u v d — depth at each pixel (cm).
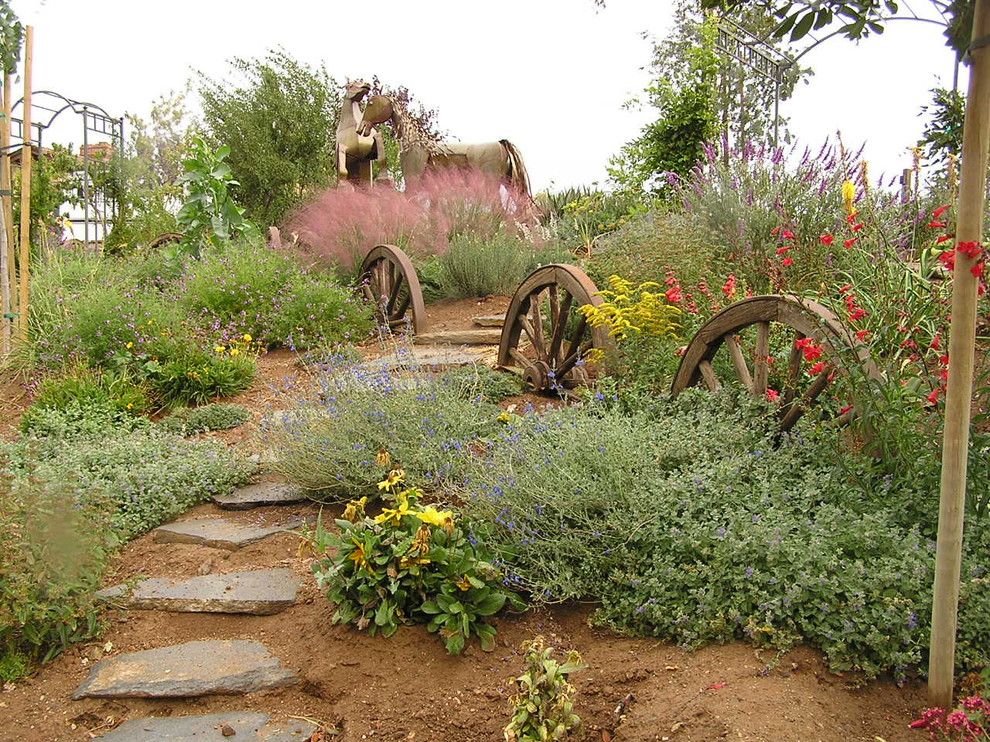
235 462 468
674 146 1221
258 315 782
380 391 453
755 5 229
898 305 358
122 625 345
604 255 741
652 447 356
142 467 453
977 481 275
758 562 280
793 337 439
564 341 656
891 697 241
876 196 577
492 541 331
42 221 1116
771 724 226
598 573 313
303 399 490
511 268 910
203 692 300
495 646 304
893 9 216
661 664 273
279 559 383
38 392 601
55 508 345
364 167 1232
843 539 275
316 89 2000
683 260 596
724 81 1409
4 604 318
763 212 641
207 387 633
